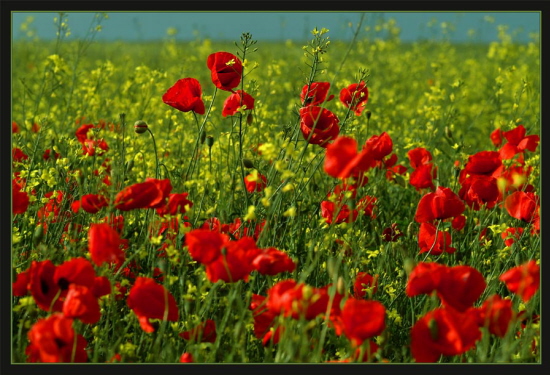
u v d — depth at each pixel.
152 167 4.78
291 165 3.53
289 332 2.46
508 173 3.95
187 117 5.61
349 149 2.44
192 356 2.55
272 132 5.60
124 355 2.66
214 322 2.84
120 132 5.16
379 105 8.73
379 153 3.75
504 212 4.13
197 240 2.39
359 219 3.78
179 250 3.14
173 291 3.18
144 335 2.88
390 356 3.16
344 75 8.61
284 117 7.06
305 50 3.84
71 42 8.58
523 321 2.96
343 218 3.52
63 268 2.43
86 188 3.77
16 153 4.44
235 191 3.89
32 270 2.40
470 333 2.21
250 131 5.15
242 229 3.50
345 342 2.60
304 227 3.98
